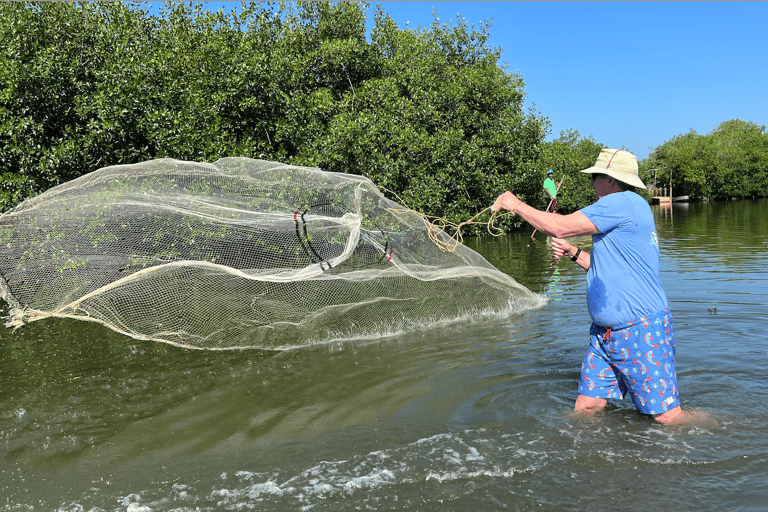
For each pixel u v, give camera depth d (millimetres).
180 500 2740
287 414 3865
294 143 13211
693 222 22891
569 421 3447
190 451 3336
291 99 13422
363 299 6113
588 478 2746
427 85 18516
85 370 5129
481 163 18406
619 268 3316
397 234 5980
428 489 2717
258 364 5082
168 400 4270
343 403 4023
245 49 13188
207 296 5152
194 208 4945
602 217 3291
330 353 5352
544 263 11297
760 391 3840
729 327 5621
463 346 5387
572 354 4984
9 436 3691
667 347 3307
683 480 2680
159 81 11984
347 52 18156
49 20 11266
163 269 4680
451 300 6582
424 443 3238
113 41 12203
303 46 19328
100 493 2869
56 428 3803
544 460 2951
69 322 7109
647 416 3453
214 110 11812
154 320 4996
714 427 3252
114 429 3750
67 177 10211
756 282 7984
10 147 9656
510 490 2670
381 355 5211
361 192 5473
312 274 5059
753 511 2393
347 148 14828
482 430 3387
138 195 4828
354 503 2619
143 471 3098
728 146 68375
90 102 10578
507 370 4602
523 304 7039
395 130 15641
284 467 3039
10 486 2994
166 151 10922
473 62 23375
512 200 3463
